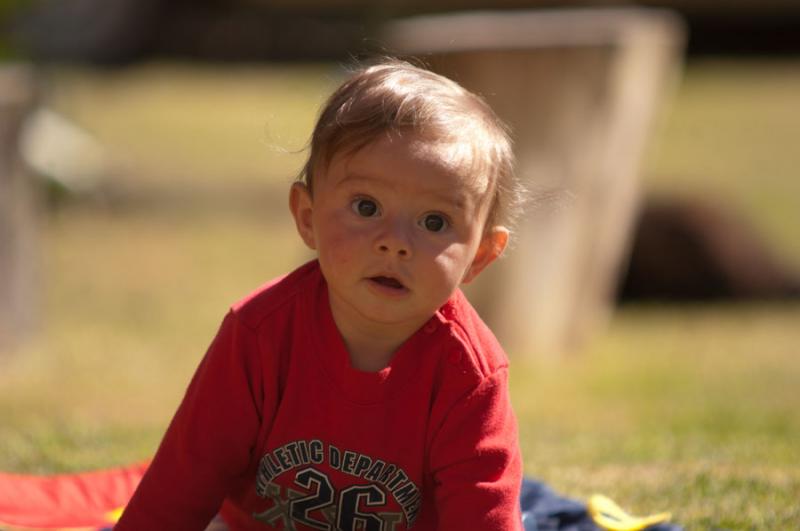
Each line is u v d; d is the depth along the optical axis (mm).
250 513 4949
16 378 12250
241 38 51406
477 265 4758
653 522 5680
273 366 4609
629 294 19266
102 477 6434
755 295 19234
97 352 13844
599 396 11641
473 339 4613
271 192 26922
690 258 19531
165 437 4809
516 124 12047
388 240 4277
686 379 12664
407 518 4723
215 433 4680
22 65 22000
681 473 7066
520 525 4641
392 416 4559
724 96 41969
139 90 43469
